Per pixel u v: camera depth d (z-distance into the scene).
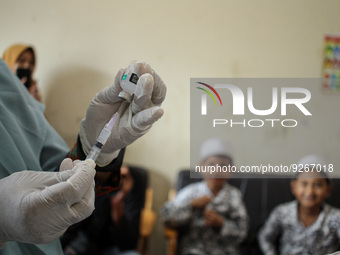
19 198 0.57
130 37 2.21
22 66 2.14
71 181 0.56
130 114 0.67
